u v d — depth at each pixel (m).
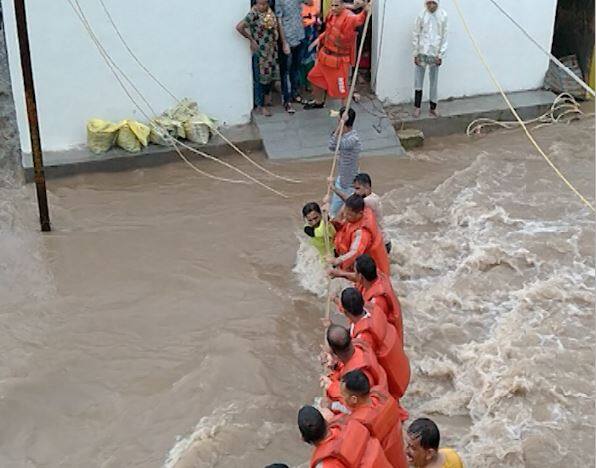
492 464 6.39
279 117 12.31
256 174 11.35
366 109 12.50
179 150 11.66
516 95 13.16
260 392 7.17
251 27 11.69
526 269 9.08
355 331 6.21
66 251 9.49
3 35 11.74
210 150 11.81
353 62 12.83
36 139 9.41
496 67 13.01
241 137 11.99
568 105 12.95
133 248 9.55
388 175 11.29
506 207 10.41
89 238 9.78
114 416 6.94
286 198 10.70
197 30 11.66
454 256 9.38
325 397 6.14
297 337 7.94
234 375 7.34
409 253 9.37
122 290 8.73
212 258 9.32
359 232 7.66
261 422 6.83
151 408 7.00
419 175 11.32
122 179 11.38
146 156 11.56
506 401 7.08
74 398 7.15
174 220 10.20
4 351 7.71
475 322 8.21
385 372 6.05
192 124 11.66
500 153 11.93
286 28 11.91
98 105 11.64
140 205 10.62
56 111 11.48
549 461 6.40
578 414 6.90
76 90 11.47
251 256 9.35
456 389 7.26
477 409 7.02
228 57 11.93
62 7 11.01
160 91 11.84
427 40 12.08
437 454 5.04
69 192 10.99
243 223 10.09
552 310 8.34
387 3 12.20
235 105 12.26
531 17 12.78
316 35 12.54
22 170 11.24
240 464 6.40
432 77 12.35
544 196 10.67
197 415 6.91
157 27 11.48
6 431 6.81
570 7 13.55
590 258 9.23
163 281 8.87
